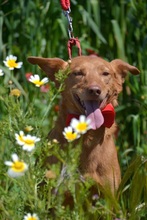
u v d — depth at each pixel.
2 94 5.42
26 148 4.65
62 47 8.41
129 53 8.43
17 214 4.89
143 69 8.28
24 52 8.20
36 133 5.13
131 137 8.10
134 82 8.10
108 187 5.21
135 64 8.44
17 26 8.29
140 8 8.35
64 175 4.70
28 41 8.23
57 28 8.27
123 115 8.22
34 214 4.55
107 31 8.52
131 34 8.46
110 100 5.90
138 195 5.22
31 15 8.26
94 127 5.53
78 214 4.85
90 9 8.32
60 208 4.65
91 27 8.11
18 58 8.23
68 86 5.84
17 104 5.00
